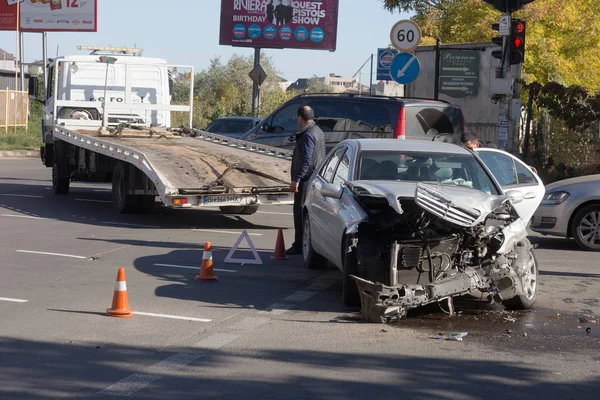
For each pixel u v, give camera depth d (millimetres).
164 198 15414
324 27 40062
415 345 8141
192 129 22000
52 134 23219
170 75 23391
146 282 11094
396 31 20641
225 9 40031
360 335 8508
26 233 15367
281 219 18484
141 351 7758
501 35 20016
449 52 31203
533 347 8133
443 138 17859
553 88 28594
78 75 22547
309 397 6488
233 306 9797
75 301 9875
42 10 51469
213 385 6762
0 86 62500
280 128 19734
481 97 30906
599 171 27828
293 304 9953
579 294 10797
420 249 9117
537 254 14133
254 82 38062
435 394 6613
